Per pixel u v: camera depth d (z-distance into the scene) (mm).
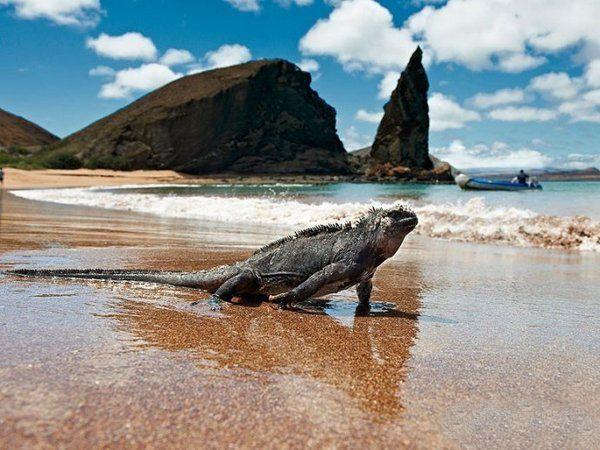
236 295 6207
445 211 15797
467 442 2717
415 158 100062
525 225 13523
